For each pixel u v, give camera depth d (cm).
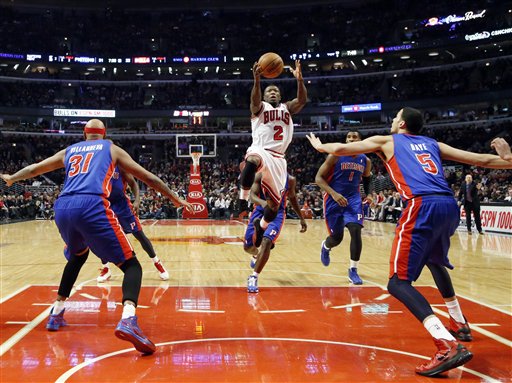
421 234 324
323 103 3728
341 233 653
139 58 3972
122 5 4325
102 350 341
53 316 394
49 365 308
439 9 3766
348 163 631
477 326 412
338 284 621
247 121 4125
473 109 3631
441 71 3669
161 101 3938
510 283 627
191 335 380
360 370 301
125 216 612
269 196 528
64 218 363
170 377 286
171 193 383
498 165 335
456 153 348
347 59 3878
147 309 471
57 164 399
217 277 675
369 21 4062
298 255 959
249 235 611
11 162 3281
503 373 300
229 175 3256
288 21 4269
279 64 491
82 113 3697
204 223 2094
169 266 788
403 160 343
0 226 1923
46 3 4194
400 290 320
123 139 3809
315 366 308
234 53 4075
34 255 949
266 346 351
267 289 582
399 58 3934
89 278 658
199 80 4062
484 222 1563
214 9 4384
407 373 297
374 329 399
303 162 3391
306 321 425
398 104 3575
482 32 3441
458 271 732
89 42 4116
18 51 3809
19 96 3756
